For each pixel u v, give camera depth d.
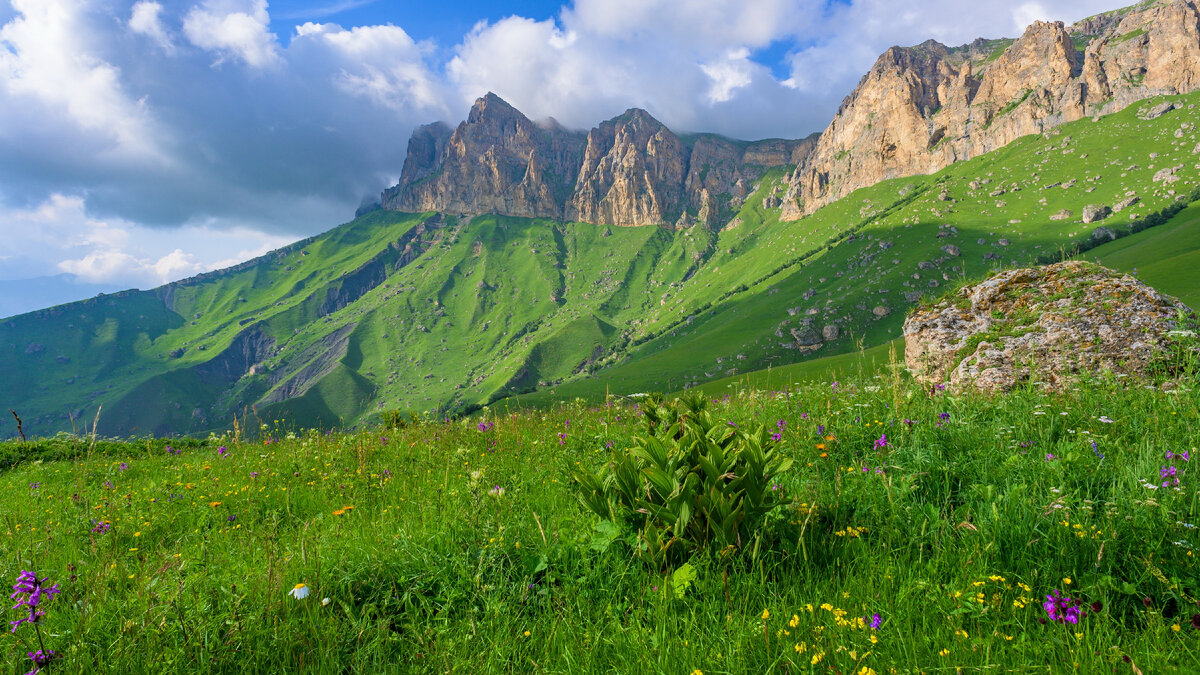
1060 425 5.74
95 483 9.48
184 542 5.67
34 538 5.71
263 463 9.62
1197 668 2.53
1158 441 4.79
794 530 4.14
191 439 19.20
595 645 3.09
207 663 3.14
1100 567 3.27
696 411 5.61
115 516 6.55
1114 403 6.28
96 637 3.40
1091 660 2.60
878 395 8.02
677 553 3.96
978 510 4.07
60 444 15.23
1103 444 4.95
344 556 4.23
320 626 3.40
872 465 5.23
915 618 3.09
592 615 3.48
